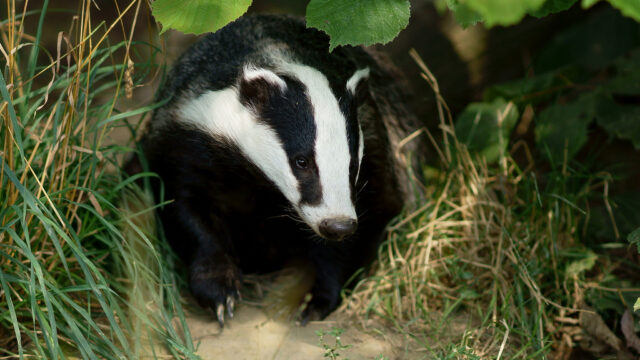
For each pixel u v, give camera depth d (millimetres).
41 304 4312
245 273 5781
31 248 4328
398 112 6652
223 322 4898
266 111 4699
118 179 5168
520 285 5133
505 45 8375
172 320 4895
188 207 5164
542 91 7410
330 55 5504
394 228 5609
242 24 5609
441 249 5602
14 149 4426
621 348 4938
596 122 7609
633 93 7137
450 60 8352
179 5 3721
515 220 5766
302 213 4543
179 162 5086
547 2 3889
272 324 4984
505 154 6520
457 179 6152
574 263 5422
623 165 7234
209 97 4984
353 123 4699
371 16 3602
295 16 6188
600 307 5168
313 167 4527
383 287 5301
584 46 8203
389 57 7336
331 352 4336
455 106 8102
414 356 4637
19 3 8414
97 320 4637
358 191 5238
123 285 4934
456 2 3713
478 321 5094
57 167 4457
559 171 6734
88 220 4898
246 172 5027
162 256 5219
